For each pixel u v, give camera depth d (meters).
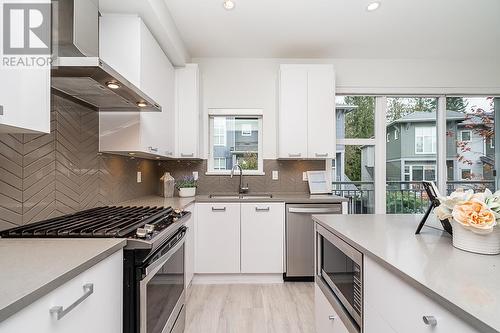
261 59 3.43
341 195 3.54
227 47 3.11
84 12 1.54
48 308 0.72
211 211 2.79
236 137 3.52
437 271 0.79
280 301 2.41
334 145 3.12
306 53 3.29
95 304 0.94
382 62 3.47
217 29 2.70
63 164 1.64
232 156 3.51
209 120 3.48
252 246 2.79
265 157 3.43
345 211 2.82
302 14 2.47
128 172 2.60
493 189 3.54
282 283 2.81
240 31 2.75
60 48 1.45
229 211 2.79
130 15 1.97
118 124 2.02
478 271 0.79
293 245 2.80
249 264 2.79
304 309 2.27
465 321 0.59
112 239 1.15
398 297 0.85
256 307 2.30
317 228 1.71
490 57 3.46
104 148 2.01
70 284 0.81
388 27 2.71
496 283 0.70
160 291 1.40
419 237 1.22
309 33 2.81
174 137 2.96
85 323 0.88
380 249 1.02
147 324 1.22
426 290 0.69
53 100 1.54
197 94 3.04
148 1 1.84
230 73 3.42
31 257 0.90
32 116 1.01
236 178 3.42
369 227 1.43
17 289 0.65
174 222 1.60
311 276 2.81
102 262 0.99
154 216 1.65
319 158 3.21
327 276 1.55
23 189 1.34
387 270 0.92
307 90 3.12
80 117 1.79
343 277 1.32
